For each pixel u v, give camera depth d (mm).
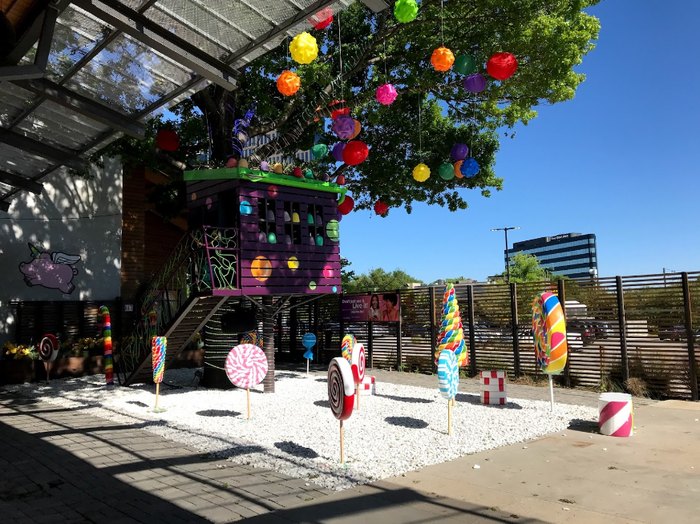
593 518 4133
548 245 139500
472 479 5172
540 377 11781
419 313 14133
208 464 5738
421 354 14008
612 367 10711
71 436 7094
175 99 6918
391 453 6121
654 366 10141
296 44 6723
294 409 8906
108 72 6406
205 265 9500
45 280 14336
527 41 10734
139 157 12727
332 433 7152
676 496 4629
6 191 11148
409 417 8164
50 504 4555
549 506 4406
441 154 14094
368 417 8203
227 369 8133
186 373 13852
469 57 8180
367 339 15312
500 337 12523
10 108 7297
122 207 16250
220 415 8508
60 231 14727
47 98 6641
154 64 6250
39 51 5020
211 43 6059
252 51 6105
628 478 5164
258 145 13266
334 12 5484
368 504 4469
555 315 8172
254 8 5457
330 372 5938
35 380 12734
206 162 10969
